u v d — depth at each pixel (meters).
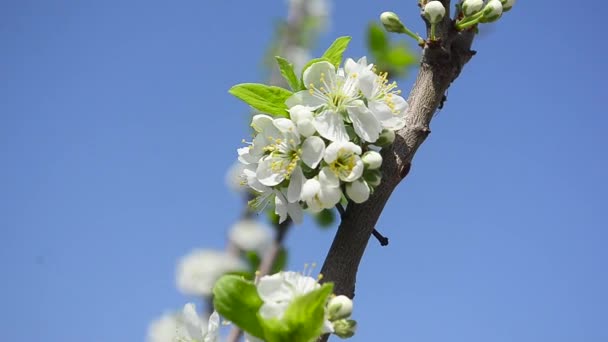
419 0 0.53
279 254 0.58
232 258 0.64
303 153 0.52
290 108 0.52
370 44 0.63
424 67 0.53
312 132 0.52
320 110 0.52
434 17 0.52
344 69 0.53
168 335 0.61
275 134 0.52
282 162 0.52
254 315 0.49
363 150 0.52
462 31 0.53
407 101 0.53
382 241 0.52
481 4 0.52
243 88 0.52
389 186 0.52
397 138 0.52
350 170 0.51
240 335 0.53
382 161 0.52
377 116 0.52
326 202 0.51
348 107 0.52
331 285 0.48
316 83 0.52
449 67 0.53
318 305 0.48
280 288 0.49
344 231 0.51
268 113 0.52
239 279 0.49
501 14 0.52
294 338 0.48
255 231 0.64
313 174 0.52
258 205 0.54
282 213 0.52
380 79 0.53
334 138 0.52
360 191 0.51
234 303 0.49
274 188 0.52
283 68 0.53
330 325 0.49
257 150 0.53
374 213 0.51
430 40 0.53
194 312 0.51
